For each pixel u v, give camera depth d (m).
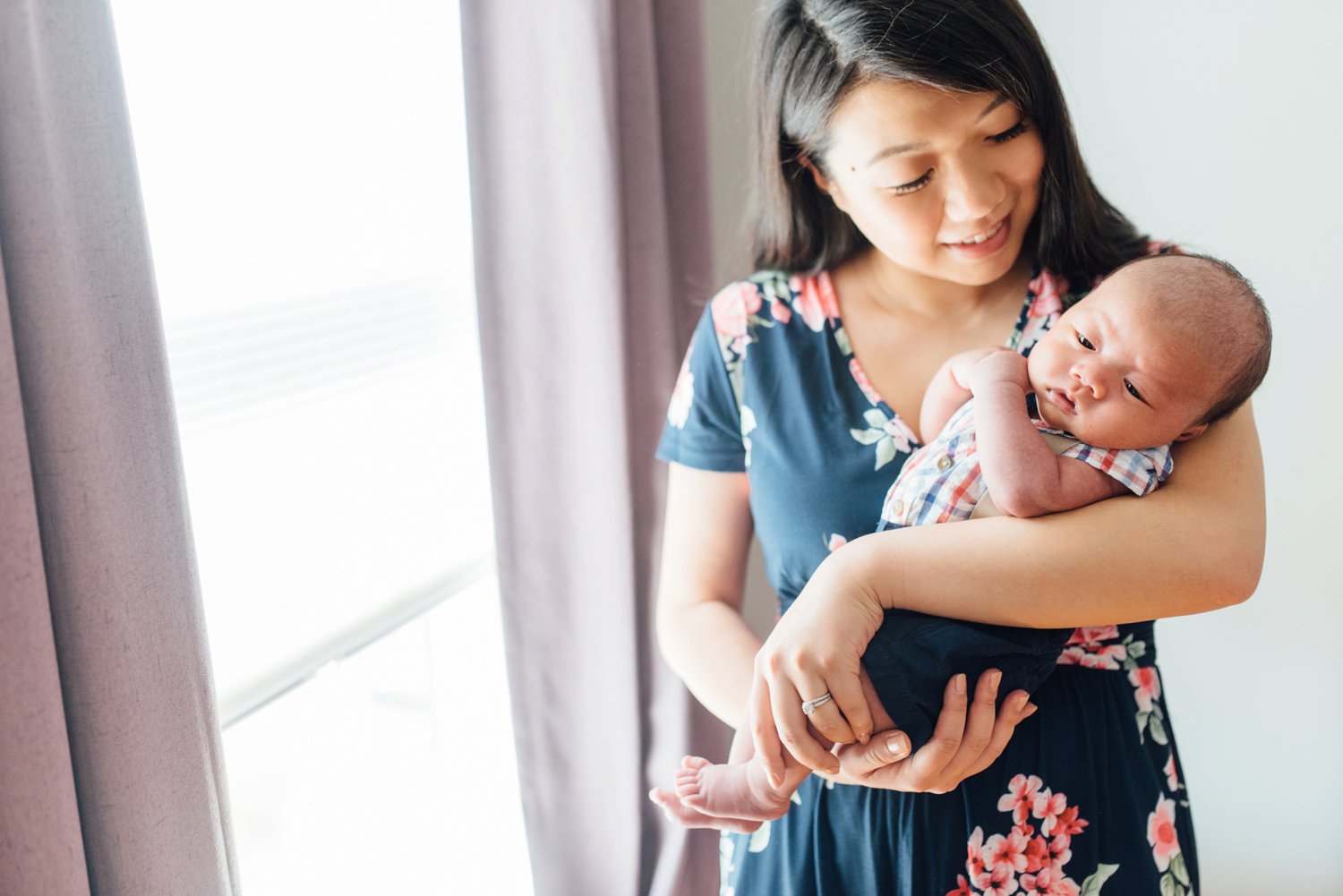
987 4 0.99
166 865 0.90
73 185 0.82
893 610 0.97
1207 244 1.84
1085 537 0.93
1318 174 1.75
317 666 1.45
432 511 1.73
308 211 1.45
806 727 0.94
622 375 1.53
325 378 1.45
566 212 1.47
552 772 1.65
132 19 1.23
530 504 1.55
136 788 0.88
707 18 2.00
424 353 1.62
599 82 1.43
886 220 1.08
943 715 0.93
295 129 1.43
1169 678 2.02
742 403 1.24
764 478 1.21
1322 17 1.69
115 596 0.85
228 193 1.35
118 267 0.85
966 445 1.04
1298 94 1.73
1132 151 1.85
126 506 0.86
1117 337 0.98
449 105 1.65
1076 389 0.99
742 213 2.07
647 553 1.71
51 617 0.83
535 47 1.42
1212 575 0.93
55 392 0.81
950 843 1.06
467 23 1.39
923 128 1.01
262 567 1.47
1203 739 2.02
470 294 1.70
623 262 1.51
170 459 0.90
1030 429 0.98
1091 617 0.94
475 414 1.78
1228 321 0.95
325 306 1.45
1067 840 1.07
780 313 1.24
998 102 1.00
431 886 1.81
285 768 1.60
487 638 1.84
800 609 0.96
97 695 0.85
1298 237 1.78
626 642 1.62
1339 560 1.86
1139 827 1.09
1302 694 1.94
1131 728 1.10
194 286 1.31
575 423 1.53
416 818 1.82
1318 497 1.85
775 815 1.02
